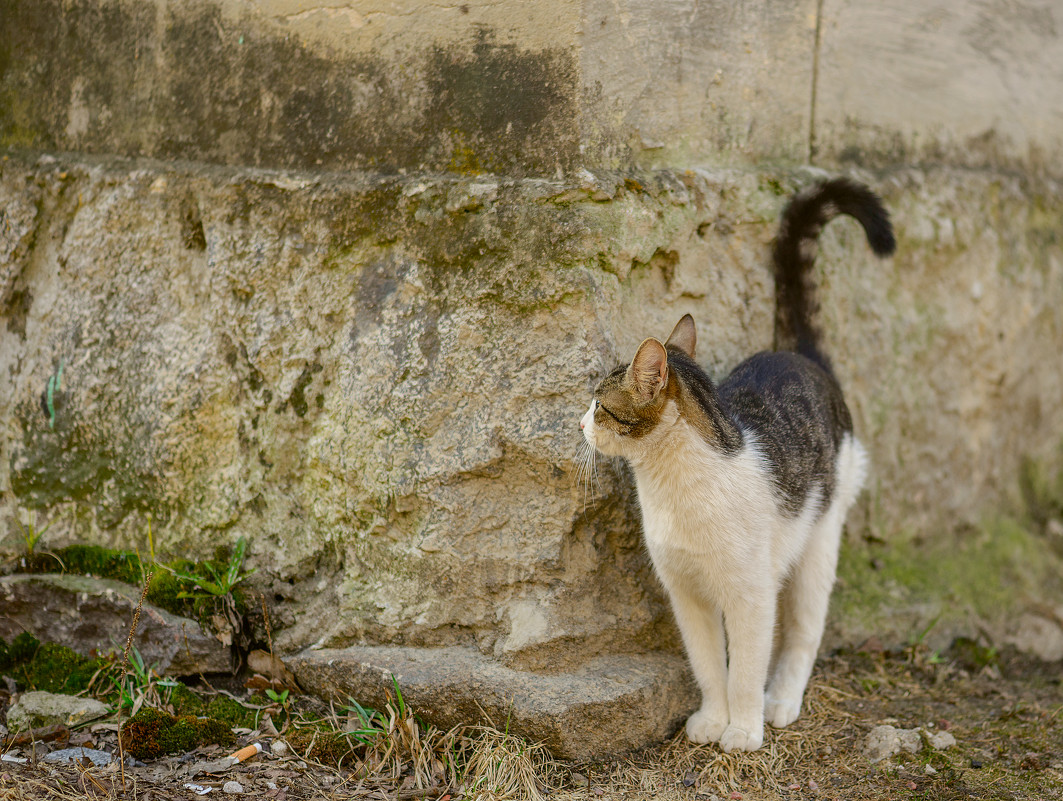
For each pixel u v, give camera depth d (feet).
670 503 10.69
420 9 11.66
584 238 11.06
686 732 11.49
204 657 12.07
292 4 12.39
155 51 13.38
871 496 15.23
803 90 13.91
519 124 11.38
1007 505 17.39
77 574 12.97
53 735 10.96
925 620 14.87
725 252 12.91
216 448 12.81
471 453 11.36
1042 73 17.19
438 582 11.53
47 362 13.43
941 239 15.52
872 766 11.21
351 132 12.35
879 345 15.05
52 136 14.30
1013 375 17.16
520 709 10.64
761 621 11.05
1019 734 12.14
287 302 12.46
